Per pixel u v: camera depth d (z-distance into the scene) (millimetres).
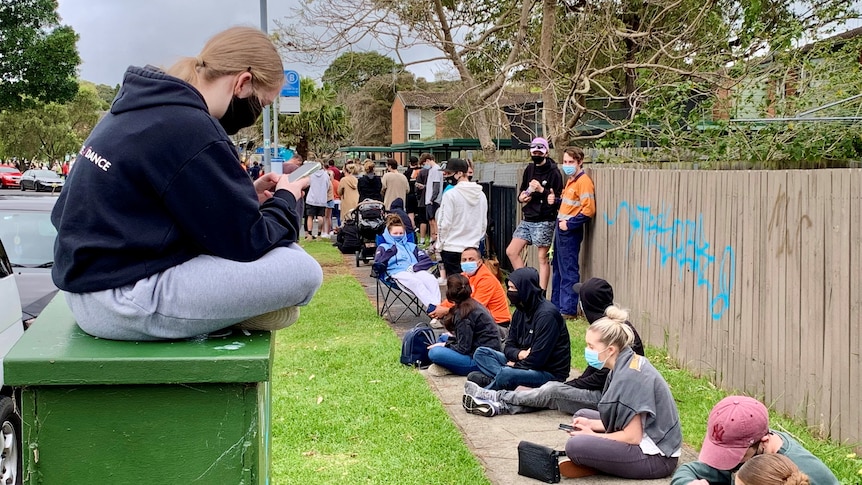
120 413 1878
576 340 8086
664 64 11508
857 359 4855
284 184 2230
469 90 12406
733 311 6285
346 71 13844
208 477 1910
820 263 5191
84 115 73125
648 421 4625
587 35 11406
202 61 2104
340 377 6875
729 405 3609
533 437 5453
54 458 1872
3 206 7312
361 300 10828
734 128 9172
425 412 5879
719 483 3721
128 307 1913
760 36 9945
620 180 8500
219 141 1948
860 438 4832
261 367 1861
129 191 1902
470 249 8008
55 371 1812
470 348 6898
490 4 14070
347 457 5004
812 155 8781
